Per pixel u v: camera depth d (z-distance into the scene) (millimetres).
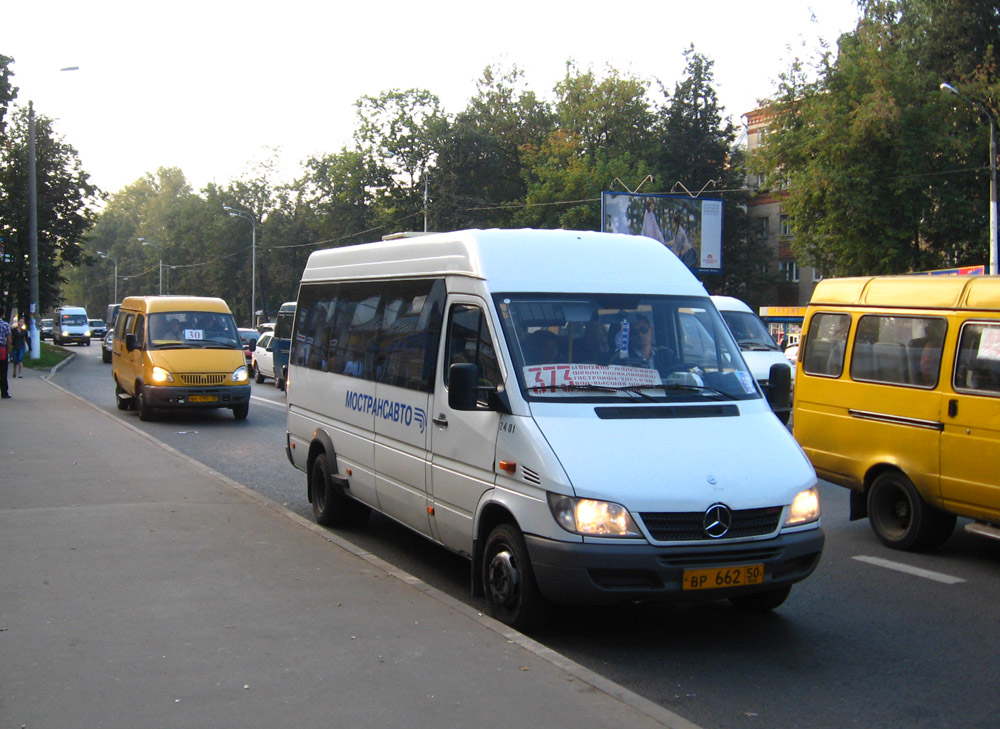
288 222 79250
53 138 47250
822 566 7801
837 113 35938
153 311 18453
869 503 8727
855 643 5773
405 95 58844
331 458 8711
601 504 5168
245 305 86938
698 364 6324
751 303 57844
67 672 4594
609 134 56844
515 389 5766
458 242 6758
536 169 53969
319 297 9617
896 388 8383
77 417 17000
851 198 35000
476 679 4551
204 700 4262
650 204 40219
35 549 7145
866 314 8859
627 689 4859
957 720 4602
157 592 6016
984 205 36625
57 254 48812
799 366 9633
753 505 5340
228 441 15484
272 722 4031
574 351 6047
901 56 36281
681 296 6652
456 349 6492
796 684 5059
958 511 7812
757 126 62281
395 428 7336
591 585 5152
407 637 5168
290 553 7109
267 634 5199
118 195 145375
